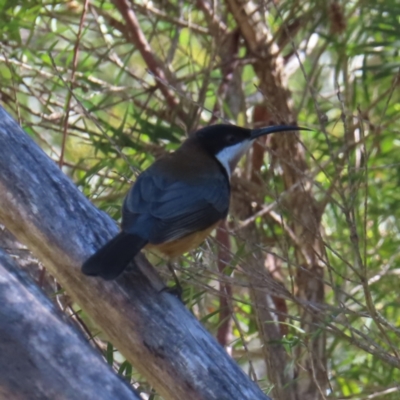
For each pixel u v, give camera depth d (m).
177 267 8.24
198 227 8.17
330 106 13.42
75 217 6.93
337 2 11.90
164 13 12.98
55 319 5.63
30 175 6.95
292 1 12.54
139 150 11.32
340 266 11.70
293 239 11.23
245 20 12.12
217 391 6.15
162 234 7.54
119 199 10.45
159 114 12.01
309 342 8.56
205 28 13.17
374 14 12.06
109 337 6.71
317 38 13.89
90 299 6.70
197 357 6.29
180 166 8.55
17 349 5.45
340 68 12.12
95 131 12.89
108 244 6.79
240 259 8.22
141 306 6.56
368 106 11.48
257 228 12.12
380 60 13.80
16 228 6.93
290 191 10.11
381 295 10.89
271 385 8.64
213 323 10.92
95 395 5.40
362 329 10.92
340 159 11.65
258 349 11.68
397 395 10.45
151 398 7.66
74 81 11.09
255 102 12.95
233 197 12.05
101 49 14.20
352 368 10.84
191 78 12.27
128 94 13.09
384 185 12.31
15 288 5.69
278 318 10.91
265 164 12.17
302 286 11.31
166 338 6.41
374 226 11.69
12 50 11.80
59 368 5.44
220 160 9.20
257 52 12.19
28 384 5.38
